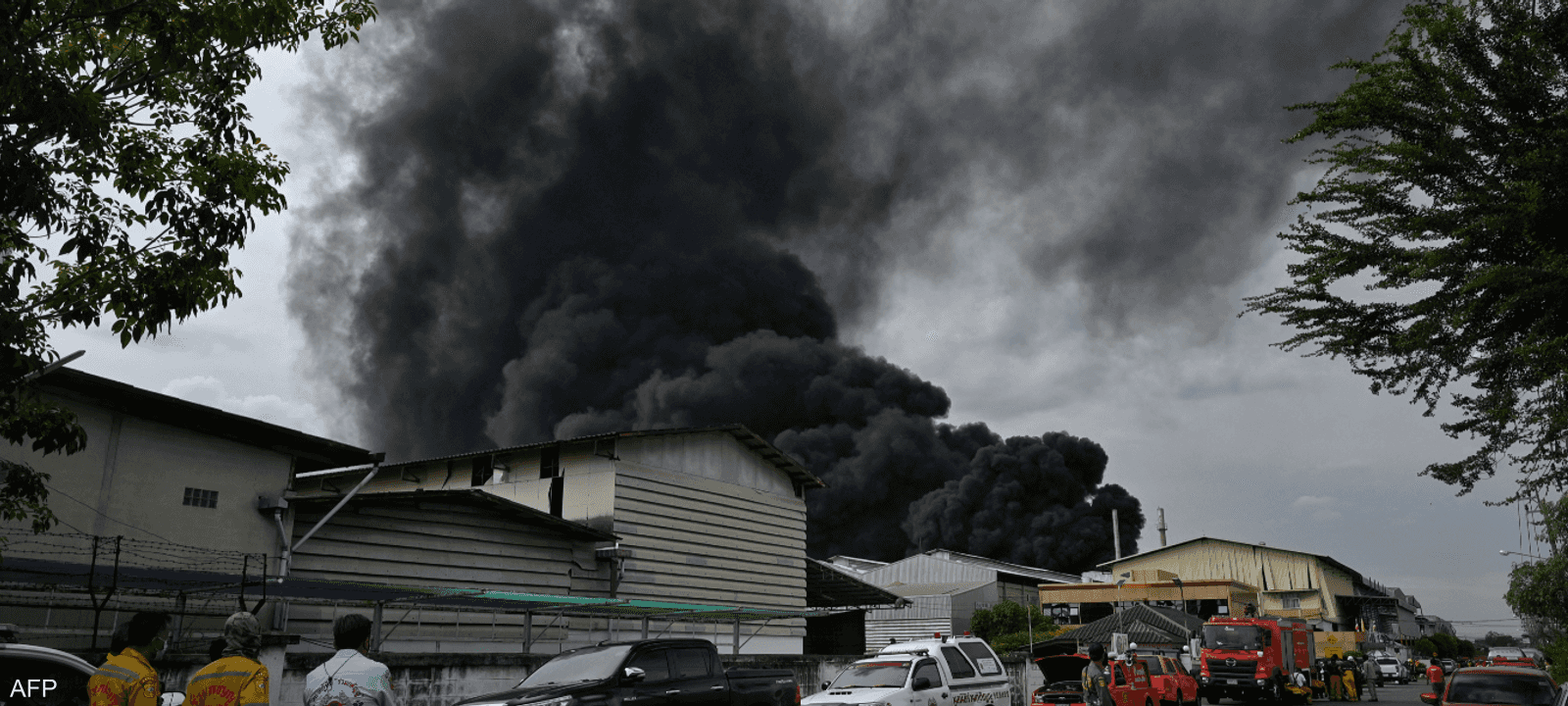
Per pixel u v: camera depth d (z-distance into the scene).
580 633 23.06
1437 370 12.27
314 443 17.38
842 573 33.72
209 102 8.62
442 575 20.09
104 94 8.07
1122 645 36.19
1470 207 10.83
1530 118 10.53
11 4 6.89
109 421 14.76
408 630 19.06
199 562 15.47
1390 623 99.19
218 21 8.05
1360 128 11.46
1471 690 14.60
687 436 28.45
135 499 14.87
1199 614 58.06
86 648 13.05
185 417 15.67
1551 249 10.50
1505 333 11.52
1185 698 26.05
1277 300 12.91
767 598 29.83
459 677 14.07
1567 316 10.46
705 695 10.92
